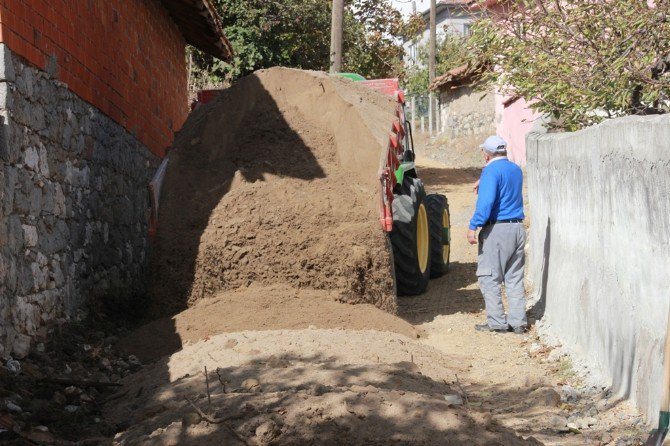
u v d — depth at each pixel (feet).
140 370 23.09
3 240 20.99
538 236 33.30
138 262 37.99
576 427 18.45
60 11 26.61
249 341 23.43
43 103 24.59
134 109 38.17
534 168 34.32
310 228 28.17
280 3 73.77
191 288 27.66
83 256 28.60
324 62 80.02
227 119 31.71
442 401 16.97
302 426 15.51
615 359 20.66
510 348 27.04
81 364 23.22
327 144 30.96
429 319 31.58
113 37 34.17
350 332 24.76
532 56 31.24
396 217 34.17
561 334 26.78
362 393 16.97
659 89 28.76
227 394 18.10
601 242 22.40
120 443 16.80
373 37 90.79
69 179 27.17
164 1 45.34
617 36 29.71
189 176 30.27
